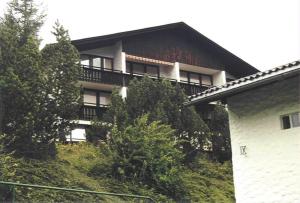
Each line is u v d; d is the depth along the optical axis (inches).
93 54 1072.2
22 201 468.4
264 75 493.7
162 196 647.1
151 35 1165.7
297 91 527.2
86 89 1040.2
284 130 534.6
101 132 772.6
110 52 1100.5
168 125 749.3
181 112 826.8
